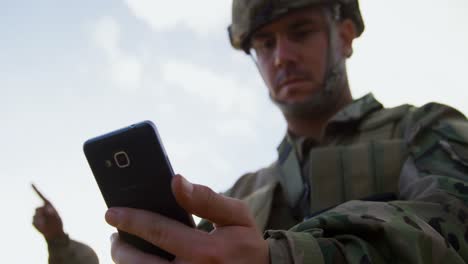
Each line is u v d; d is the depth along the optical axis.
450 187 1.05
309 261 0.75
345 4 1.99
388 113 1.67
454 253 0.85
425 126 1.37
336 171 1.56
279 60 1.89
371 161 1.50
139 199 0.78
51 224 1.41
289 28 1.91
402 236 0.81
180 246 0.71
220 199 0.72
